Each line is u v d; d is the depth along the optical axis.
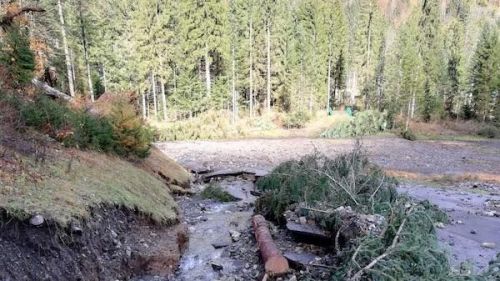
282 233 8.35
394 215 6.63
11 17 11.61
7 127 7.89
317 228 7.73
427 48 48.12
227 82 40.12
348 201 8.36
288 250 7.35
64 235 5.82
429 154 26.61
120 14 40.31
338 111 47.41
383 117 39.53
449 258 6.89
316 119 41.97
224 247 8.34
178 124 34.78
